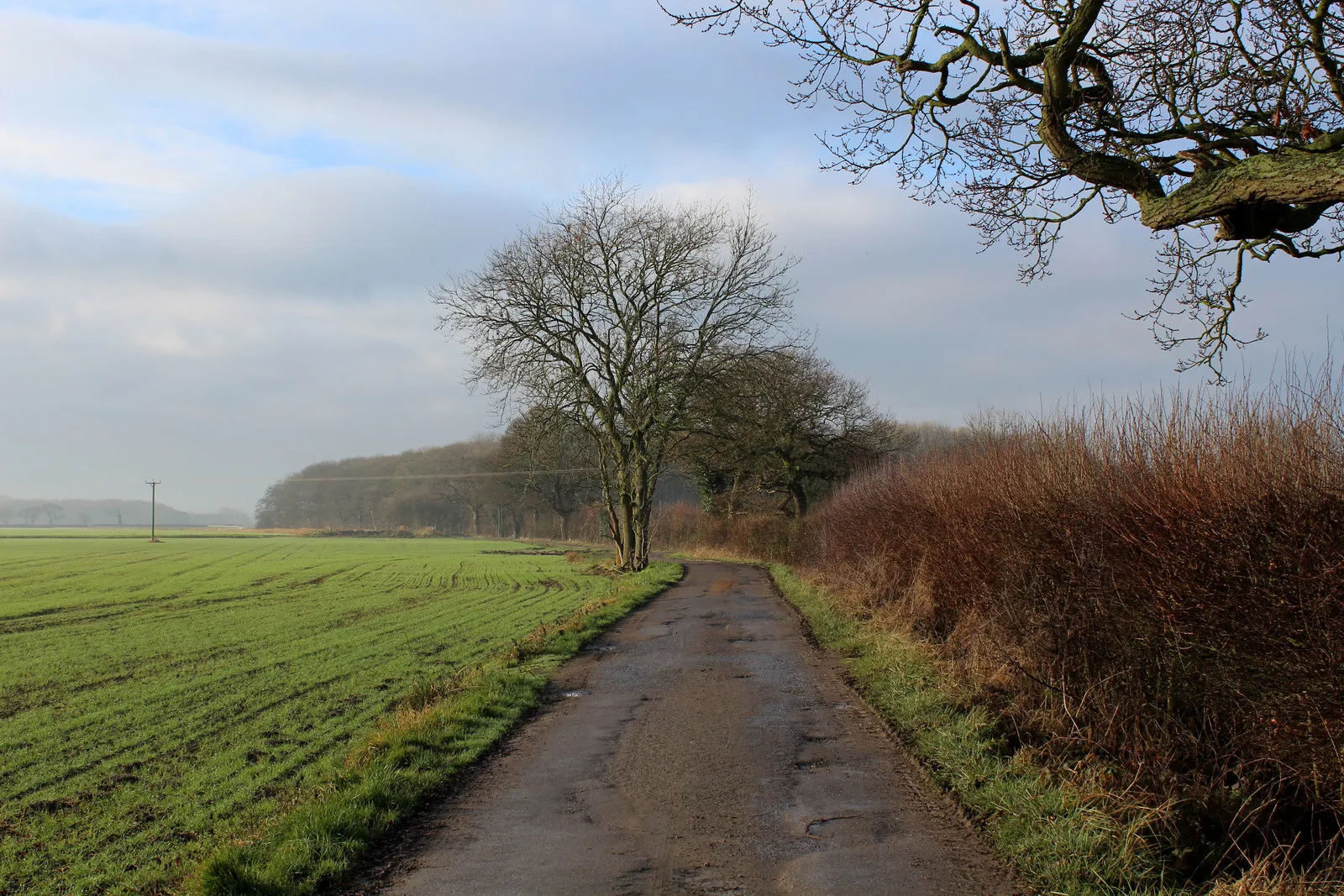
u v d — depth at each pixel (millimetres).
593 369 34812
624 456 36438
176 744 10008
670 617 19625
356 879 5414
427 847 5930
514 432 34438
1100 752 6715
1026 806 5926
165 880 5953
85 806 7758
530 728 9422
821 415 44500
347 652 17422
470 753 8250
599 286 34438
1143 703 6539
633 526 37250
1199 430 6352
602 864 5512
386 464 154375
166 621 23547
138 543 85125
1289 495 5012
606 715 9922
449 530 134750
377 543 91688
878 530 18016
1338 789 4910
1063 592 8195
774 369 34938
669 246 34219
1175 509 5809
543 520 103812
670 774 7484
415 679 14016
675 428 35375
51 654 17500
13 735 10656
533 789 7207
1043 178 7695
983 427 14109
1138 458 7004
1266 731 5293
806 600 21609
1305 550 4762
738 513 49406
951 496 12281
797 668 12609
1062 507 8188
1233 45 7113
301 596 31516
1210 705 6113
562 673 12828
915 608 13344
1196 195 5594
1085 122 7199
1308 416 5395
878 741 8375
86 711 11992
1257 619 5043
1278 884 4484
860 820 6180
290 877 5375
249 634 20641
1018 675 8602
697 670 12688
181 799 7883
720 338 34688
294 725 10852
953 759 7297
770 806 6539
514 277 33062
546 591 32156
